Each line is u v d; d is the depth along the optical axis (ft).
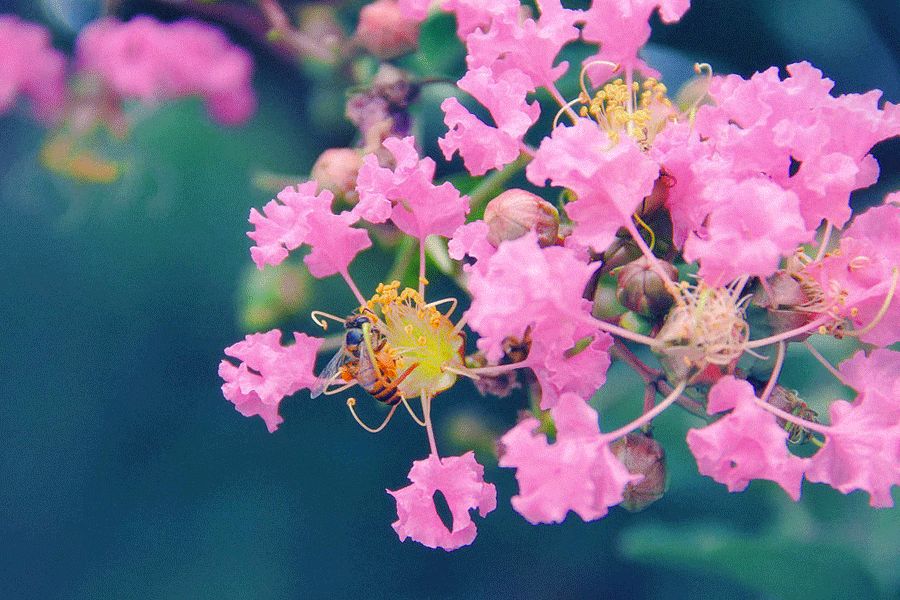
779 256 0.58
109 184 0.99
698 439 0.59
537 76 0.65
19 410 1.14
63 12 0.94
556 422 0.59
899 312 0.62
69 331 1.12
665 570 1.02
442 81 0.75
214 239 1.01
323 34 0.83
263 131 0.92
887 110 0.61
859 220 0.62
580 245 0.61
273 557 1.07
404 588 1.06
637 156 0.60
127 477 1.12
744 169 0.60
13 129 1.07
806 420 0.62
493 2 0.65
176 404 1.09
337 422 0.95
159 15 0.92
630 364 0.64
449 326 0.66
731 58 0.79
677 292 0.61
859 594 0.77
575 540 1.00
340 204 0.70
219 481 1.07
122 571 1.12
